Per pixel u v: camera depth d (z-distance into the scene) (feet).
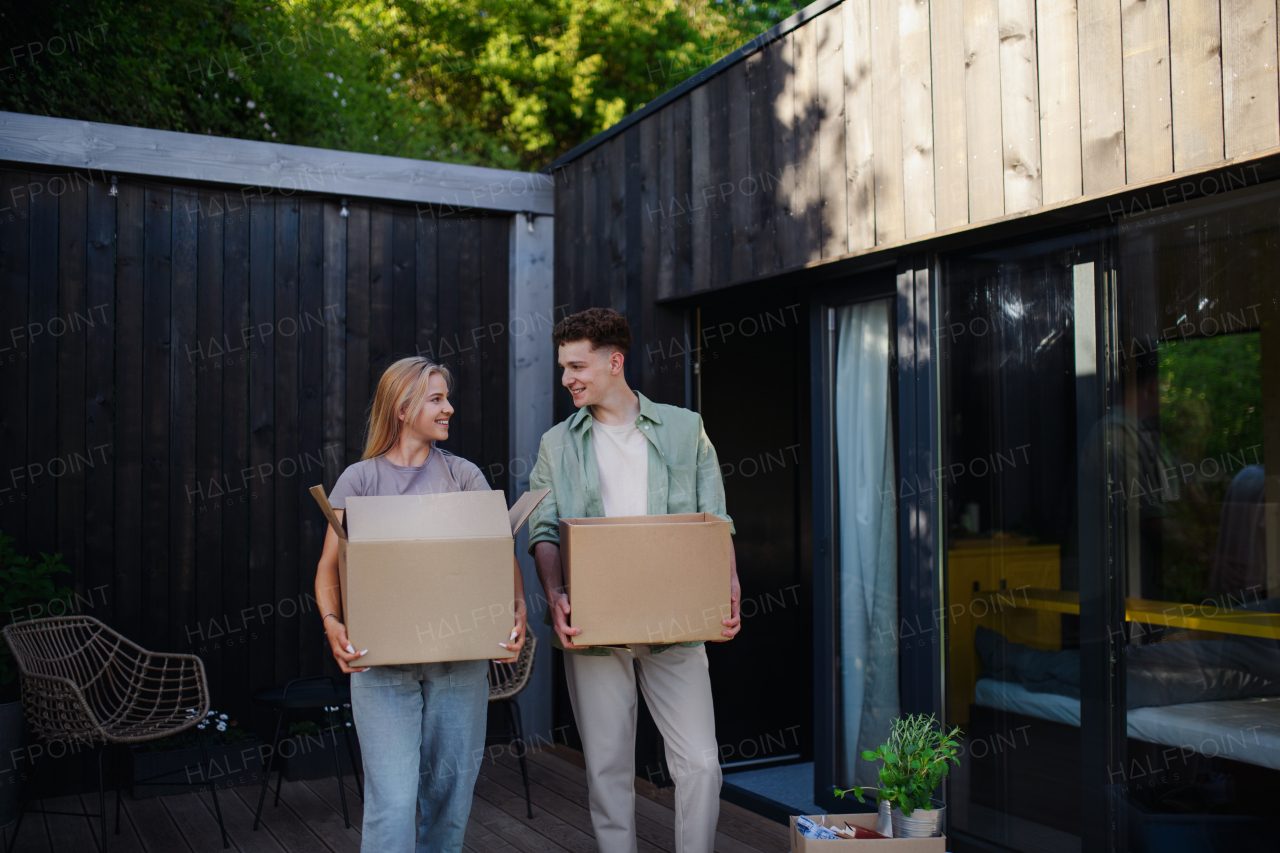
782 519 12.42
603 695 7.00
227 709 11.78
